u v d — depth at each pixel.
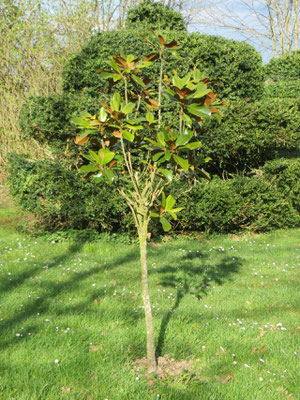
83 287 5.59
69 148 9.09
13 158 8.98
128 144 3.39
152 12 12.44
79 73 9.88
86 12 15.26
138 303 4.99
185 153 3.38
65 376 3.24
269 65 16.59
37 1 13.81
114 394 3.04
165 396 3.05
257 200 9.04
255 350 3.78
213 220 8.63
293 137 9.82
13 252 7.29
